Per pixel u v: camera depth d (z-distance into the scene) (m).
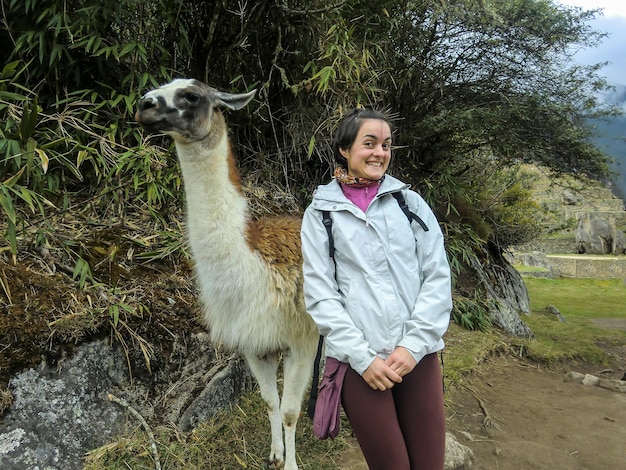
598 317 7.82
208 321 2.38
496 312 5.64
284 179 4.41
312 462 2.53
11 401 2.10
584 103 5.36
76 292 2.58
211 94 2.09
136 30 3.25
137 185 3.26
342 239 1.65
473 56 5.11
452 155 5.82
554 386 4.15
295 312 2.21
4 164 2.59
